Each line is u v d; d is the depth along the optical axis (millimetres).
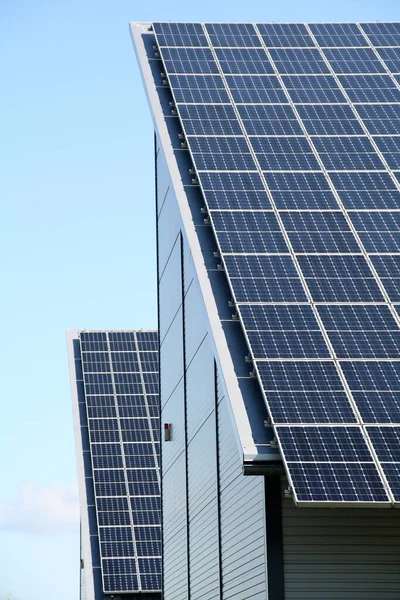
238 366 39062
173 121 55531
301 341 38719
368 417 35438
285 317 39938
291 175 49000
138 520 78312
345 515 36562
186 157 52625
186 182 50469
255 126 52938
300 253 43656
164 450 62562
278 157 50281
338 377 37094
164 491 62438
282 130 52719
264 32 62969
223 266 44219
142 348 94562
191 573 52375
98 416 87125
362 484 33062
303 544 36094
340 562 36188
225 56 59844
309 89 56625
